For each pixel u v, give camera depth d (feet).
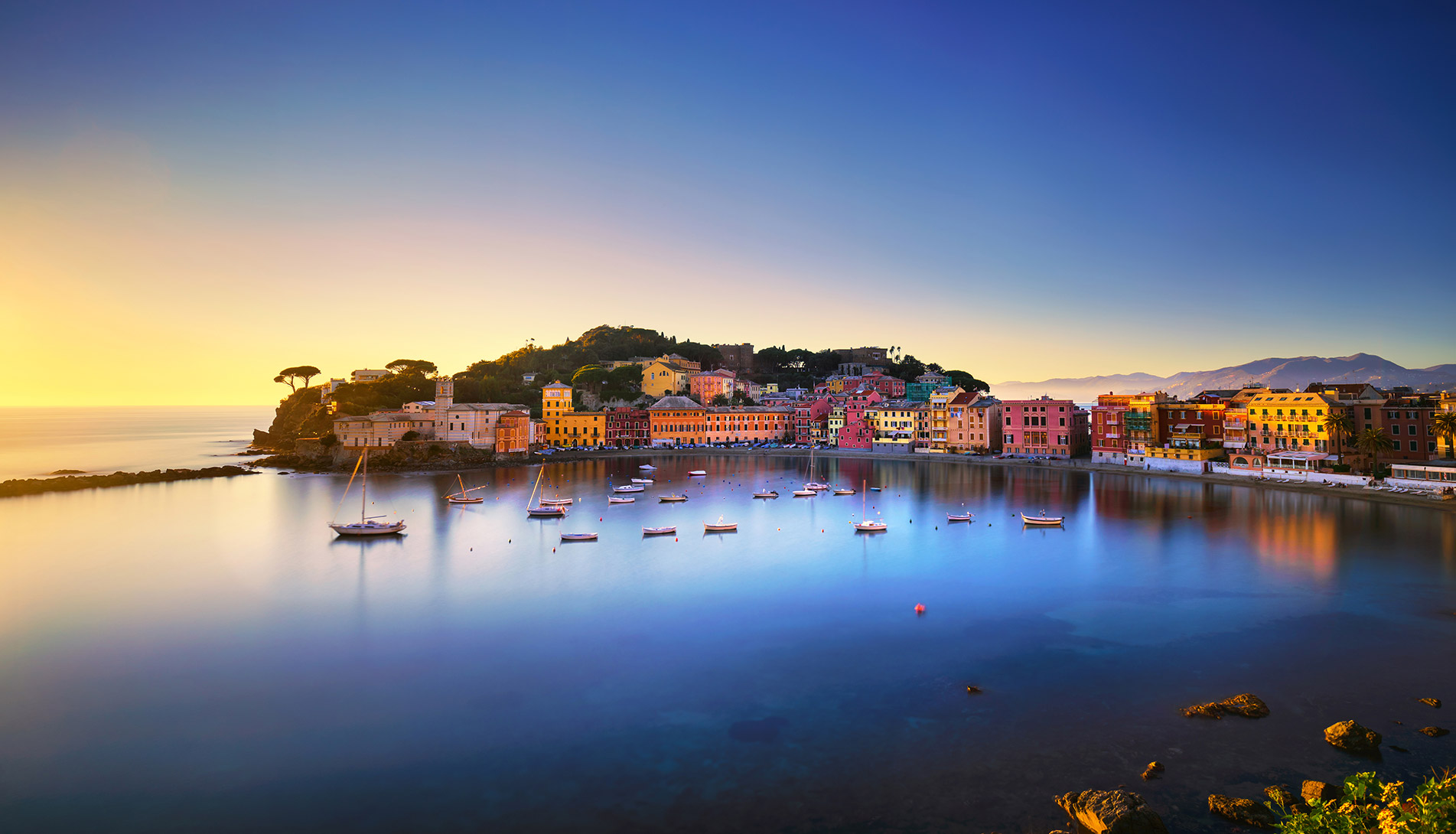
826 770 126.31
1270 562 268.62
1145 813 103.30
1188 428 572.92
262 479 572.92
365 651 185.68
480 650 185.57
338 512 410.31
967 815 112.16
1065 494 464.24
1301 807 109.70
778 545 315.99
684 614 214.69
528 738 139.64
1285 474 468.75
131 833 111.55
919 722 143.74
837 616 211.41
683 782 123.24
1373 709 145.69
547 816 114.52
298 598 234.17
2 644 191.93
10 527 362.12
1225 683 159.74
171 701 157.38
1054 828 108.06
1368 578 243.60
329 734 142.20
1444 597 221.66
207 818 115.44
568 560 286.87
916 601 226.17
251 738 140.87
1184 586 238.27
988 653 180.45
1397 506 381.40
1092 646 184.24
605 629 201.26
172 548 312.09
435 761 131.85
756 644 188.24
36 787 124.98
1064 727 140.67
